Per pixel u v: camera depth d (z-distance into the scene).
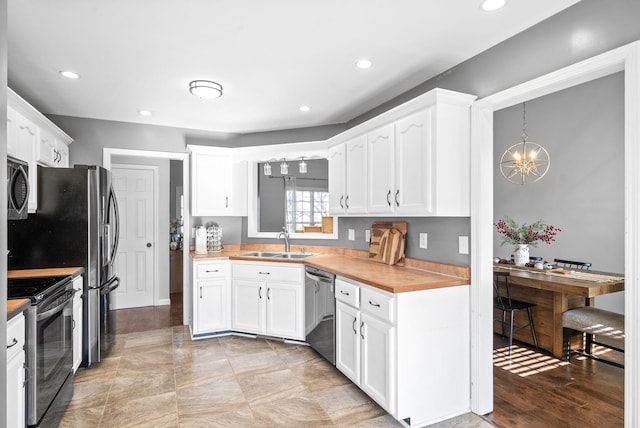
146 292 5.08
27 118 2.60
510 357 3.25
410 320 2.16
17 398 1.67
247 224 4.42
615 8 1.62
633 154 1.54
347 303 2.64
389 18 1.94
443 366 2.27
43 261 2.86
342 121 3.96
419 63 2.48
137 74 2.68
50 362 2.06
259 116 3.76
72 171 2.91
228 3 1.80
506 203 5.11
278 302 3.54
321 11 1.87
